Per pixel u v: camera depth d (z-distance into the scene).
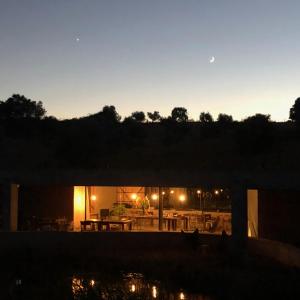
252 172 20.70
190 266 19.30
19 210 26.08
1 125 59.53
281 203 22.14
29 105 62.91
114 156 49.69
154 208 31.80
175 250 22.39
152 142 56.41
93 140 51.88
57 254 21.81
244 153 46.56
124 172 22.72
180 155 49.72
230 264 19.52
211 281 17.09
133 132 59.22
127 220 25.75
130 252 22.22
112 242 23.08
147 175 22.42
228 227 26.22
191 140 56.03
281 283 16.27
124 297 15.51
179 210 32.34
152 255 21.48
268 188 20.33
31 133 57.78
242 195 20.72
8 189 23.42
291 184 19.94
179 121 67.38
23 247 22.64
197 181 21.62
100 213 27.08
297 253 18.02
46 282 17.44
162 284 17.19
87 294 15.74
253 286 16.23
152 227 26.52
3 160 47.59
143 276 18.31
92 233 23.09
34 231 22.95
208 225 26.11
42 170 23.52
